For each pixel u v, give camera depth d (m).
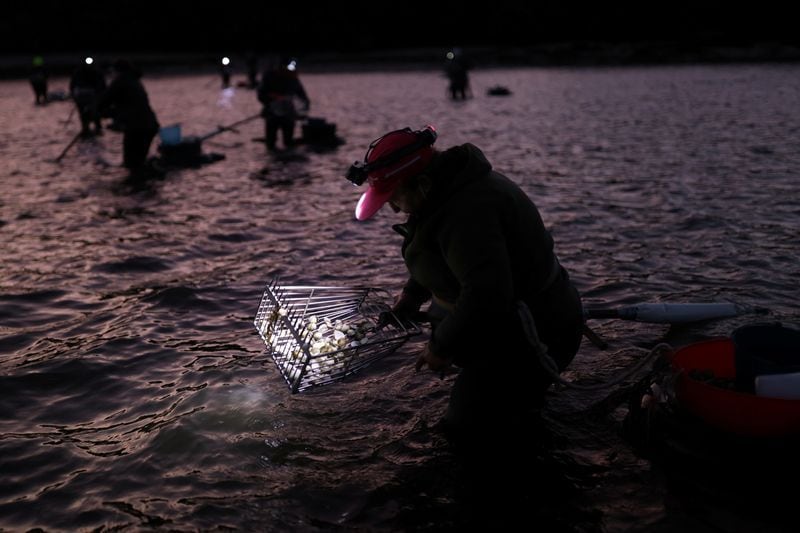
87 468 3.40
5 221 8.44
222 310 5.46
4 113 22.41
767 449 3.00
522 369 3.45
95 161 12.74
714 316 4.44
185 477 3.29
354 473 3.28
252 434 3.62
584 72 41.38
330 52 59.75
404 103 24.20
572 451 3.38
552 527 2.87
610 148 13.35
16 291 5.97
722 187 9.44
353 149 13.91
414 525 2.92
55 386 4.27
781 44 55.62
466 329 3.07
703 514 2.88
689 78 34.22
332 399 3.96
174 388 4.19
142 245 7.31
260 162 12.53
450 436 3.53
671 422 3.24
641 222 7.76
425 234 3.16
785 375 3.01
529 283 3.27
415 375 4.23
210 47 60.03
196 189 10.23
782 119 17.11
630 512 2.93
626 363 4.27
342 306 4.14
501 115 19.86
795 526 2.79
